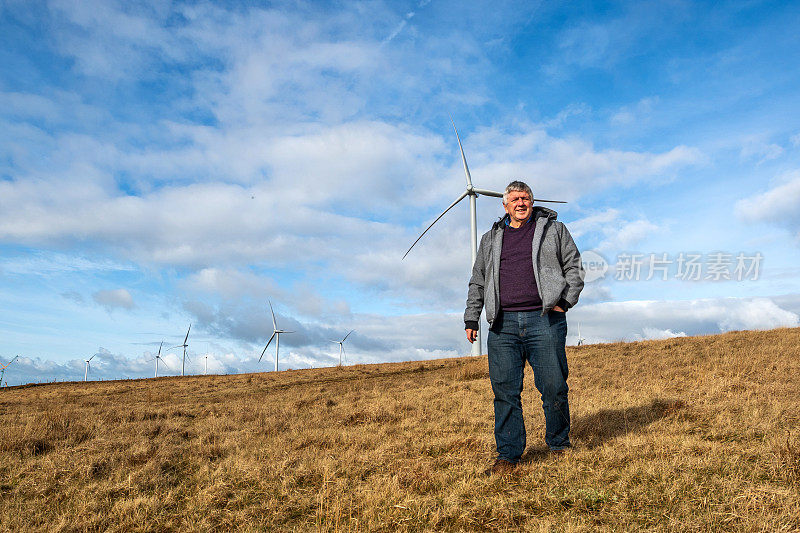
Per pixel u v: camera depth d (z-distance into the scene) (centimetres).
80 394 1953
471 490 324
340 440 542
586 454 371
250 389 1686
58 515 329
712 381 710
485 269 393
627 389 757
